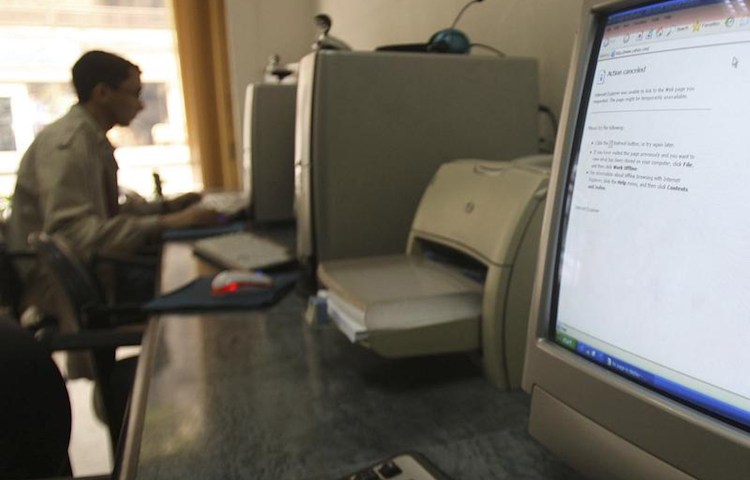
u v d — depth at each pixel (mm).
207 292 1103
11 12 3078
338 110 975
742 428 369
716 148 380
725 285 375
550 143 1179
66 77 3215
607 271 464
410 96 1019
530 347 538
